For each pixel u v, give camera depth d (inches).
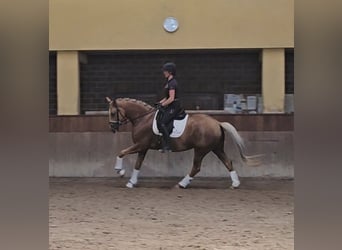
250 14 419.5
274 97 425.4
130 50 428.5
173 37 422.0
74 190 377.7
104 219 286.0
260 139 423.8
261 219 287.0
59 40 427.5
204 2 419.8
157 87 443.5
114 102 381.4
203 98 443.2
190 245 229.0
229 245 229.0
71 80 432.1
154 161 430.6
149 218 289.3
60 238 239.3
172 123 373.1
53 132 434.9
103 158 433.1
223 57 442.0
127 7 423.5
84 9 425.7
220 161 428.1
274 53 422.6
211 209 315.0
